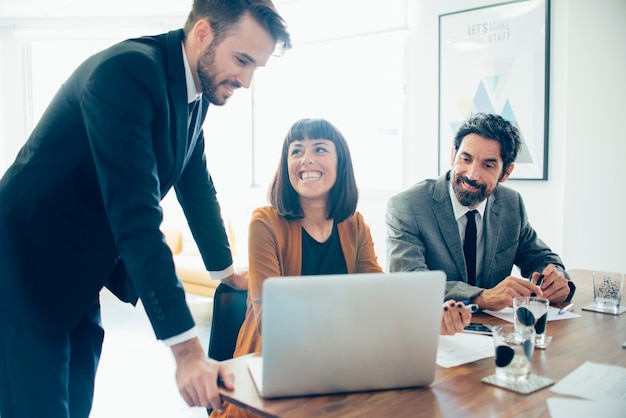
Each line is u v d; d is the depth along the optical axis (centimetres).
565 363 114
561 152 351
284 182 165
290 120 521
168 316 107
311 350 95
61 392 139
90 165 134
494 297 156
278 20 130
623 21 319
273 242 159
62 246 137
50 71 555
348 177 167
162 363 330
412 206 191
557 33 350
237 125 545
